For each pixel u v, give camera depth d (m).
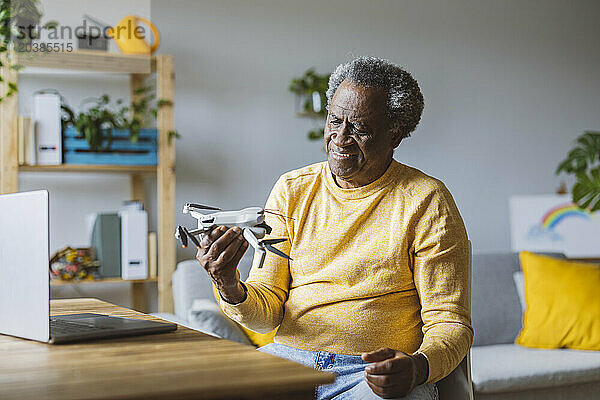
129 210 3.32
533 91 4.50
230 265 1.37
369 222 1.61
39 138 3.06
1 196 1.23
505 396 2.80
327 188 1.67
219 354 1.02
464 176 4.29
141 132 3.25
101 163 3.18
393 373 1.32
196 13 3.65
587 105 4.67
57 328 1.22
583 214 4.18
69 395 0.80
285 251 1.67
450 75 4.27
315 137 3.90
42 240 1.13
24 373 0.91
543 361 2.93
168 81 3.29
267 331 1.63
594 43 4.68
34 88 3.34
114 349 1.07
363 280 1.58
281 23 3.85
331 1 3.97
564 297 3.19
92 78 3.44
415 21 4.18
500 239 4.38
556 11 4.58
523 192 4.45
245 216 1.29
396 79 1.63
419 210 1.58
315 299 1.59
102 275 3.19
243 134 3.76
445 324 1.49
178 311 2.95
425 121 4.19
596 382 2.99
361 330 1.55
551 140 4.55
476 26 4.34
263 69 3.81
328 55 3.96
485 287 3.34
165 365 0.95
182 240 1.30
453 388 1.52
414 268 1.58
